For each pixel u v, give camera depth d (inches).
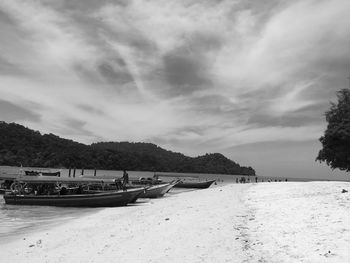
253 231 516.4
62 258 458.0
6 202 1348.4
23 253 510.9
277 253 394.9
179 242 488.1
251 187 1505.9
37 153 6072.8
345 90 1809.8
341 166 1791.3
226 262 385.7
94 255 460.1
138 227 649.0
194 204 978.7
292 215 598.5
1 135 5984.3
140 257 430.3
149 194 1630.2
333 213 569.0
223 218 653.3
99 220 849.5
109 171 6437.0
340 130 1699.1
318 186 1211.9
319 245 400.5
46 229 755.4
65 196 1288.1
